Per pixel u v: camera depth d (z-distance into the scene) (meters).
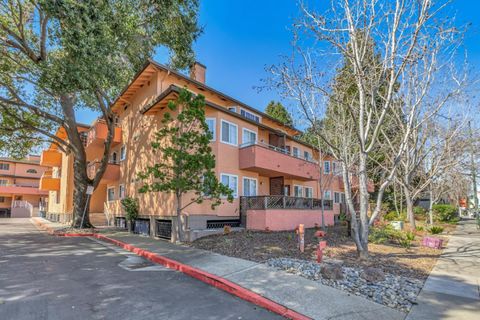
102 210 24.23
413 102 11.64
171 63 18.62
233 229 13.71
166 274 7.44
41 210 35.16
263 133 19.19
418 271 7.41
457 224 25.83
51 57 13.16
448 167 17.41
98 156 23.48
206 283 6.69
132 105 18.78
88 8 10.66
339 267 6.62
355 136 13.30
